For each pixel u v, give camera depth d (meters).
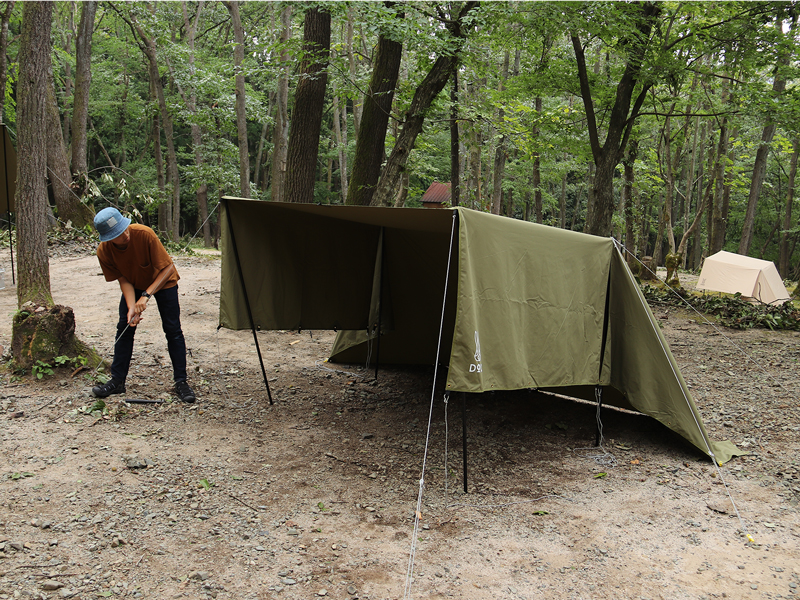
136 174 32.50
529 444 4.78
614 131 12.12
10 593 2.41
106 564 2.70
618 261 4.84
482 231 3.83
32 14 5.09
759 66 11.12
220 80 22.11
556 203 33.59
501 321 3.91
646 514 3.58
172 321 4.90
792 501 3.80
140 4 23.06
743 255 17.66
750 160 27.30
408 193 15.76
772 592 2.77
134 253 4.59
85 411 4.41
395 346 6.67
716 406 5.88
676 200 40.75
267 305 5.25
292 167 10.62
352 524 3.30
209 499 3.42
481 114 11.84
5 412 4.29
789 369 7.50
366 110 10.80
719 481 4.11
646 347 4.76
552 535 3.28
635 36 10.39
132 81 35.69
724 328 10.62
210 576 2.69
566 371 4.45
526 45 12.20
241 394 5.43
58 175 15.74
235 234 4.93
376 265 5.83
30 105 5.07
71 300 8.88
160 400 4.85
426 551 3.05
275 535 3.11
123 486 3.43
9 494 3.22
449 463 4.27
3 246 14.42
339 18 8.52
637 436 5.06
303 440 4.51
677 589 2.78
